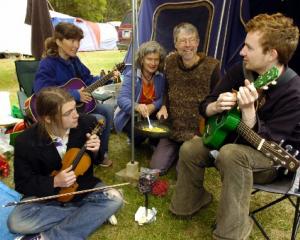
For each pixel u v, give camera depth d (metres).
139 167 3.09
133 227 2.24
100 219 1.98
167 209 2.43
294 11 3.71
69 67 3.05
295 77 1.81
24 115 3.02
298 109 1.74
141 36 4.29
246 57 1.83
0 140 3.27
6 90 6.12
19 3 9.75
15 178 1.95
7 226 1.96
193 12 4.03
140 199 2.54
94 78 3.36
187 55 2.75
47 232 1.89
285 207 2.52
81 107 2.97
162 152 3.01
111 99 3.71
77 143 2.05
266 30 1.72
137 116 2.99
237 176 1.77
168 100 3.01
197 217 2.34
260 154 1.81
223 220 1.82
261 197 2.65
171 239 2.14
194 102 2.85
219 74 2.84
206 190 2.64
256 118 1.78
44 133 1.92
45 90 1.88
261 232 2.22
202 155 2.10
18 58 10.34
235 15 3.97
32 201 1.86
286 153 1.74
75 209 2.02
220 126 1.88
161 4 4.12
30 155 1.90
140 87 3.03
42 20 4.42
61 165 2.00
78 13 26.56
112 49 16.38
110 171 3.00
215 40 4.04
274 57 1.76
